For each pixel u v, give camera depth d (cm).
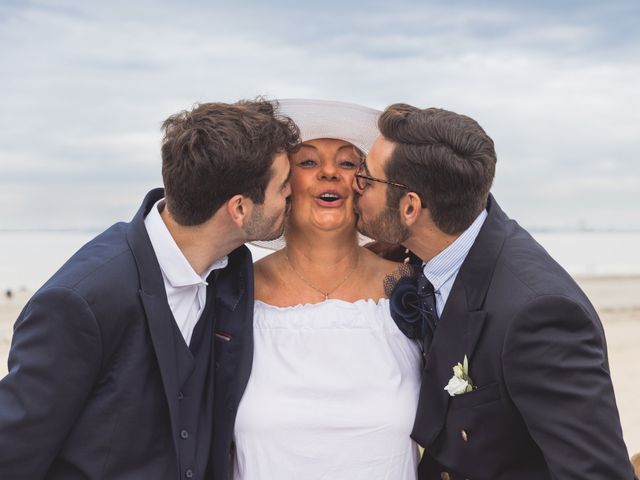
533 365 216
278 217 241
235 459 254
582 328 215
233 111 231
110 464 220
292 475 244
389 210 249
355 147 267
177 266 231
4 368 1088
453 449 237
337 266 269
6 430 208
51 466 224
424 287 256
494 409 228
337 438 245
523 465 234
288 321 255
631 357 1142
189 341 238
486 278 233
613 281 2950
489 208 251
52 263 4228
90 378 216
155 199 252
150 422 224
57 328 212
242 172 226
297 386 246
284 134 241
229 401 242
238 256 254
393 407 248
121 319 220
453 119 244
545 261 233
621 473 205
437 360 239
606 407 209
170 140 228
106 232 243
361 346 254
